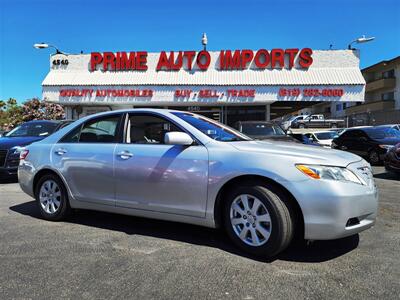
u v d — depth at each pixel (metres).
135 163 4.57
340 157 3.91
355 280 3.33
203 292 3.11
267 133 11.69
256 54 19.70
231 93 19.28
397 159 9.51
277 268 3.60
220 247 4.19
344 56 19.67
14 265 3.69
